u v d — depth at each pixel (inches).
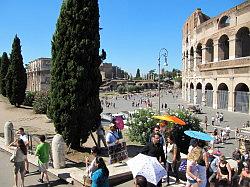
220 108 2434.8
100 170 358.6
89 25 685.9
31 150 694.5
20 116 1358.3
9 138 769.6
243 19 2111.2
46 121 1203.9
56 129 695.1
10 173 581.0
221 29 2353.6
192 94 3122.5
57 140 579.5
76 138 692.7
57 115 684.7
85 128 686.5
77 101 673.0
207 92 2652.6
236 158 681.6
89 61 684.1
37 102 1433.3
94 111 695.1
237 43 2203.5
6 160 669.3
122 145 570.3
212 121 1681.8
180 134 713.6
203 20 2866.6
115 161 558.3
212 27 2497.5
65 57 677.3
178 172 492.4
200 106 2657.5
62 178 532.1
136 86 6609.3
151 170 329.7
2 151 749.9
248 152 746.2
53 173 554.6
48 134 930.7
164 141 511.2
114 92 6683.1
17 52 1617.9
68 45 676.7
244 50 2292.1
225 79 2335.1
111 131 564.7
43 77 5674.2
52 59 700.7
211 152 522.3
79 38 678.5
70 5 683.4
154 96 4815.5
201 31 2719.0
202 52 2701.8
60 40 684.7
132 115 855.7
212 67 2490.2
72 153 669.9
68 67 673.6
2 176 564.1
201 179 370.3
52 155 592.1
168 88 7514.8
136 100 4131.4
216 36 2429.9
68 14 681.0
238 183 495.5
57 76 685.3
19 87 1604.3
